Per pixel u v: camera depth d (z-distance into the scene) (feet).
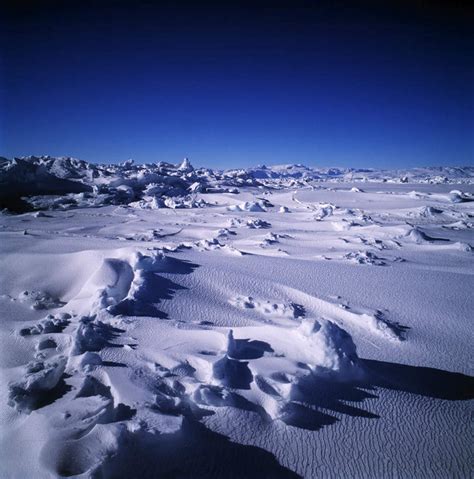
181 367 21.26
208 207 113.60
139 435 15.92
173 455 15.65
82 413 17.60
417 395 20.66
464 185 176.35
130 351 23.35
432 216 91.20
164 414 17.22
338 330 22.30
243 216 95.76
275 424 17.70
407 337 28.12
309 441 16.97
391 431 17.83
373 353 25.68
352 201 122.01
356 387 20.53
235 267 41.98
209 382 19.75
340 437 17.29
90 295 34.14
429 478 15.49
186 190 145.48
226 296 35.17
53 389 20.29
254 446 16.56
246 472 15.37
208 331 25.49
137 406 17.80
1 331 28.78
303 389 19.34
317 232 70.74
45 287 40.24
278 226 79.92
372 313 31.78
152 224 83.82
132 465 15.03
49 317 30.45
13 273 42.75
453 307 33.50
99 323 26.66
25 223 84.33
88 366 21.61
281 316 31.27
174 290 34.60
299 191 144.56
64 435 16.19
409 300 35.01
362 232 67.15
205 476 15.03
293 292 36.11
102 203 115.85
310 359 21.49
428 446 17.10
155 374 20.65
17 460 15.92
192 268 40.42
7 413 19.02
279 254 51.26
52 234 66.18
